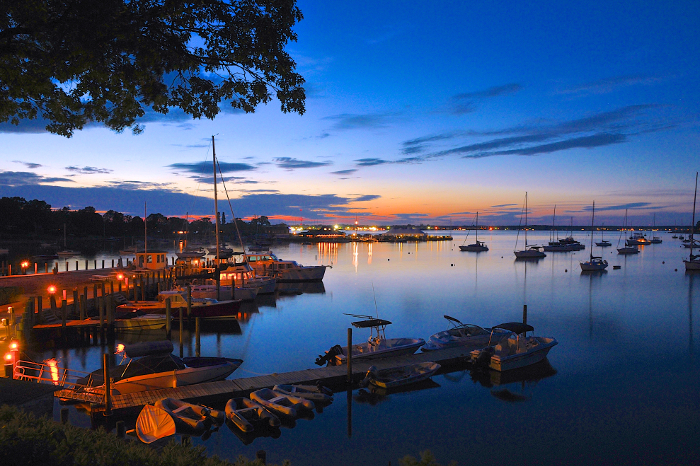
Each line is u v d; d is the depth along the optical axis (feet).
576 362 76.64
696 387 64.59
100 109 34.06
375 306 136.36
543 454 46.14
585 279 207.31
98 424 50.60
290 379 61.93
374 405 58.13
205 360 64.34
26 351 80.94
